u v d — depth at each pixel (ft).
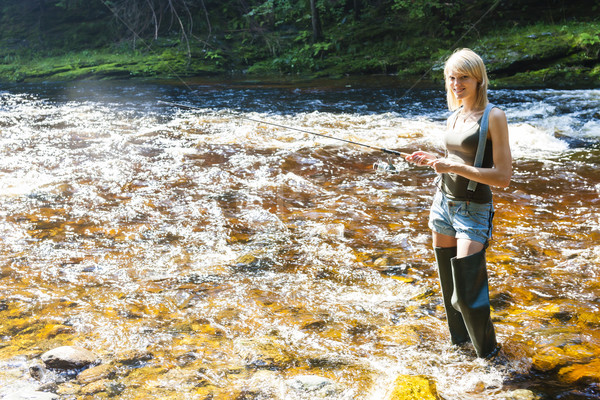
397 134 25.85
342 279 11.87
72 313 10.53
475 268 8.44
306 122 28.99
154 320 10.28
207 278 11.99
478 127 8.39
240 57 58.75
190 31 62.69
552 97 34.42
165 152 23.16
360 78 48.42
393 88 41.32
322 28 62.34
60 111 33.60
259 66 56.54
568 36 46.57
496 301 10.71
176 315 10.46
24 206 16.67
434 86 41.65
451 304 9.08
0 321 10.25
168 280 11.91
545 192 17.48
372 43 56.80
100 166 21.11
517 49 45.78
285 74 53.36
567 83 40.65
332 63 53.93
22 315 10.47
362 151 23.04
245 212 16.16
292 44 60.59
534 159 21.35
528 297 10.87
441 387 8.18
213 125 28.66
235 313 10.50
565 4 56.03
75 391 8.14
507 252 12.98
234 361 8.94
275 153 22.85
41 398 7.71
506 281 11.50
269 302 10.91
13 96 40.63
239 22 65.72
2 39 66.13
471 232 8.59
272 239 14.12
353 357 9.02
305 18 62.54
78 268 12.52
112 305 10.84
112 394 8.07
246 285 11.64
